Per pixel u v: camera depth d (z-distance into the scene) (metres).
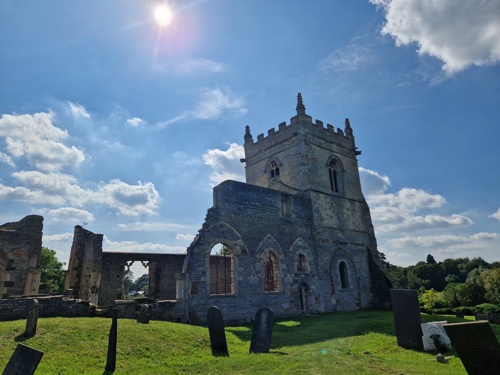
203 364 10.50
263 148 37.03
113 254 28.38
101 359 10.66
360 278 33.38
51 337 11.70
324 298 29.08
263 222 26.27
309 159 32.72
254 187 26.56
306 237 29.52
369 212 37.47
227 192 24.52
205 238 22.30
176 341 13.01
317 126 35.06
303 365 10.18
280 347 13.78
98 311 17.00
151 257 29.75
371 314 26.72
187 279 20.62
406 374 9.22
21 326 12.39
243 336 16.52
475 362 7.95
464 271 99.44
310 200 31.23
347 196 35.72
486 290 53.28
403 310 14.34
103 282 27.42
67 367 9.70
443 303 46.31
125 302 17.58
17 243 22.08
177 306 19.72
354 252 33.88
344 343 14.45
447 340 12.79
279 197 28.42
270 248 26.05
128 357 11.00
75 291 26.12
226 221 23.81
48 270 52.03
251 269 24.16
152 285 29.22
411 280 93.56
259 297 24.02
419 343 13.51
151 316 18.39
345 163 37.03
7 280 21.22
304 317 24.97
